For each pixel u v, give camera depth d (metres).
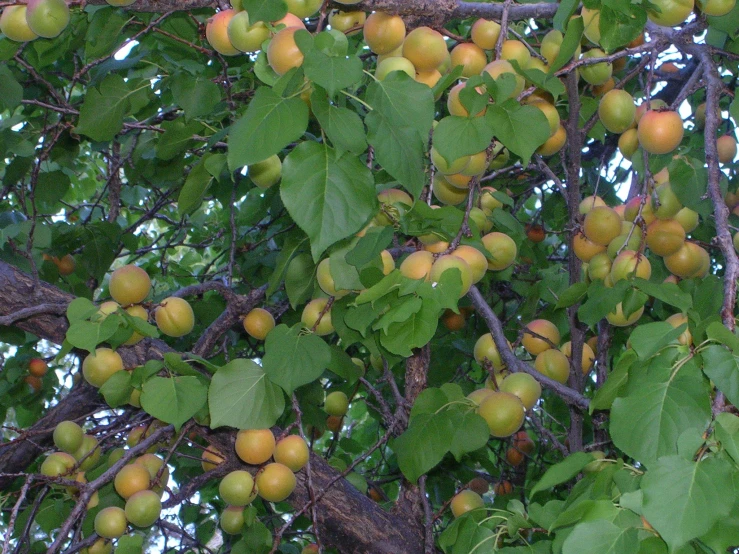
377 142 1.76
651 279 2.15
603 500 1.70
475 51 1.94
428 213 1.85
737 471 1.66
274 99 1.74
